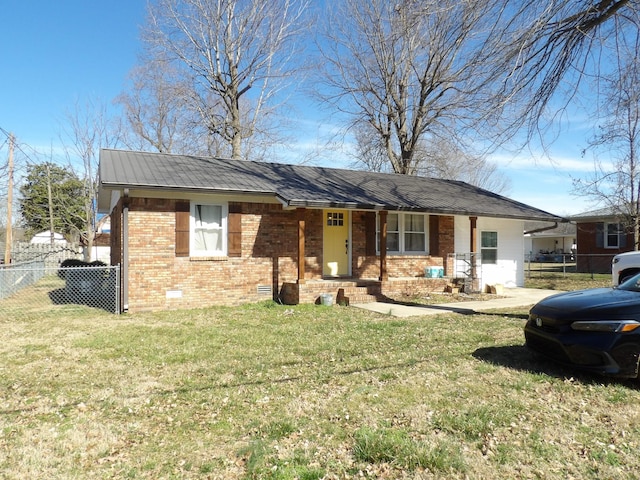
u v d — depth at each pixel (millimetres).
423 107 18969
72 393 4805
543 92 7098
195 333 7926
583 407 4207
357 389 4785
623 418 3939
